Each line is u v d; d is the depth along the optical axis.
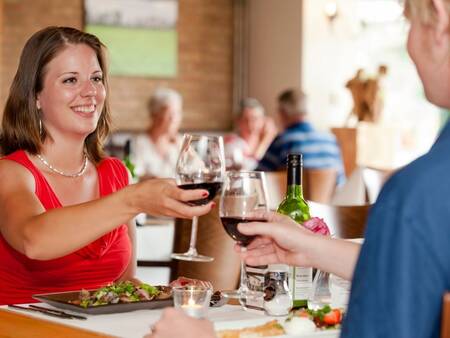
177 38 11.46
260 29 11.54
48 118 3.09
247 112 9.43
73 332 2.21
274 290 2.41
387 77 11.12
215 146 2.31
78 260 3.05
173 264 3.82
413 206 1.36
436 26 1.44
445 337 1.32
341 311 2.27
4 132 3.10
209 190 2.30
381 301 1.37
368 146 10.07
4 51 10.55
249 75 11.75
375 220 1.40
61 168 3.11
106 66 3.22
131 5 11.17
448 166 1.37
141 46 11.27
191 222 3.77
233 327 2.20
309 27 10.92
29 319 2.35
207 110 11.66
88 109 3.08
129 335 2.16
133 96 11.24
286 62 11.16
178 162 2.31
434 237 1.34
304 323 2.14
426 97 1.50
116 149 7.46
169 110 8.38
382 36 11.09
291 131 7.82
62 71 3.05
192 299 2.17
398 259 1.36
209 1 11.62
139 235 4.98
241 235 2.13
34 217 2.56
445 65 1.45
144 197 2.33
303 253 2.06
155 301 2.47
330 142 7.86
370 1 11.07
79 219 2.46
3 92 10.53
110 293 2.49
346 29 11.08
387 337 1.36
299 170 2.56
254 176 2.18
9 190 2.92
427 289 1.34
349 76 11.09
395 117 11.14
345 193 6.24
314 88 10.98
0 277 3.01
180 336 1.77
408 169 1.40
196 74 11.59
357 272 1.43
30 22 10.67
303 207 2.55
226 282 3.78
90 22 10.98
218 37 11.70
